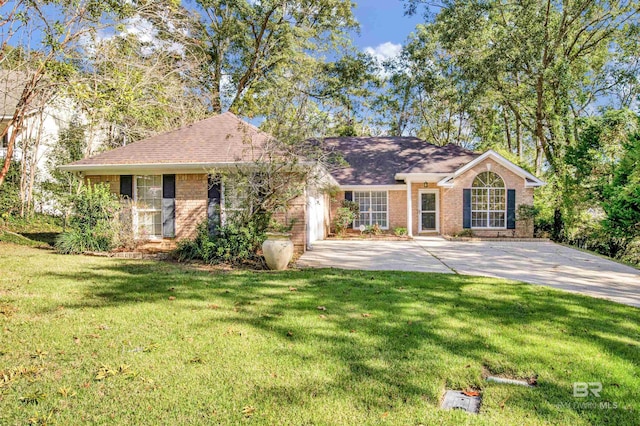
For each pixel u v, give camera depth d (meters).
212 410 3.32
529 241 17.28
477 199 18.77
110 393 3.58
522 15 18.72
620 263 11.38
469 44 19.77
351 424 3.12
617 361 4.35
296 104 11.62
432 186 20.06
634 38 20.08
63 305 6.31
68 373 3.96
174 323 5.49
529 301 6.85
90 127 18.03
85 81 9.48
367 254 12.95
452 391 3.75
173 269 9.55
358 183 19.97
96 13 8.80
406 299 6.84
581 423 3.20
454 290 7.61
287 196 10.80
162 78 14.62
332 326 5.41
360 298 6.90
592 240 17.72
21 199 16.95
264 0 24.22
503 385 3.81
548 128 22.16
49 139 18.86
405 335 5.08
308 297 6.95
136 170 13.20
